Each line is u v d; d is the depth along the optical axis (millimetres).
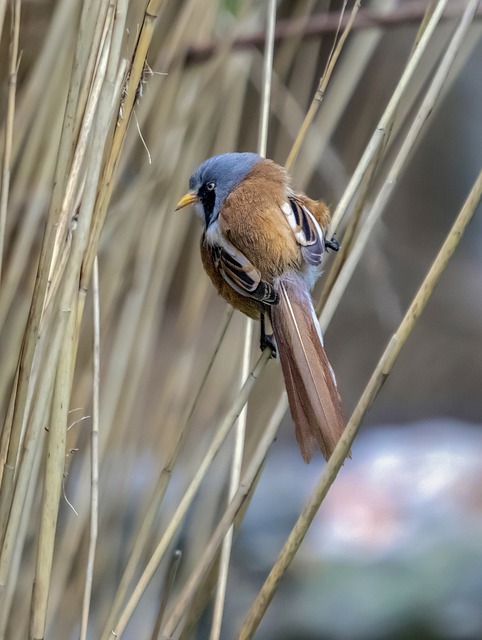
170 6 4934
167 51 4926
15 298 4930
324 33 4961
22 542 4867
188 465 4965
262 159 4914
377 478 5152
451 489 5129
